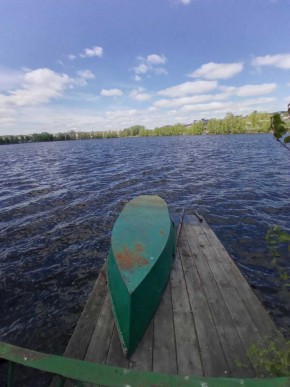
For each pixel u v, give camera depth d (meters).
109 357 3.41
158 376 1.21
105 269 5.61
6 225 10.30
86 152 45.22
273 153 30.94
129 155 36.16
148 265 4.28
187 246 6.51
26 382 4.14
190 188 15.57
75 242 8.71
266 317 4.06
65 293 6.20
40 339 4.96
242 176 18.19
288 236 2.16
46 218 10.99
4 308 5.76
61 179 19.55
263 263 7.05
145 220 6.00
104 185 17.11
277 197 12.95
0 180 20.00
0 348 1.42
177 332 3.79
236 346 3.53
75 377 1.25
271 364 2.04
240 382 1.17
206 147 43.53
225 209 11.55
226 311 4.20
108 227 9.89
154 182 17.56
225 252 6.16
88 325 3.97
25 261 7.58
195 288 4.79
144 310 3.85
